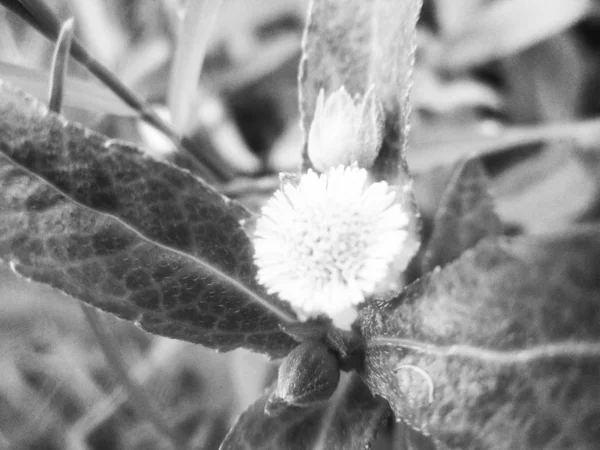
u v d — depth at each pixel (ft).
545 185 0.23
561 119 0.25
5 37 0.27
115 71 0.27
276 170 0.25
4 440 0.25
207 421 0.24
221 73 0.27
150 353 0.25
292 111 0.27
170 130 0.19
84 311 0.18
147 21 0.28
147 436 0.25
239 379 0.22
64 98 0.18
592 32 0.25
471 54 0.25
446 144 0.22
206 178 0.21
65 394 0.25
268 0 0.26
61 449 0.25
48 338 0.26
